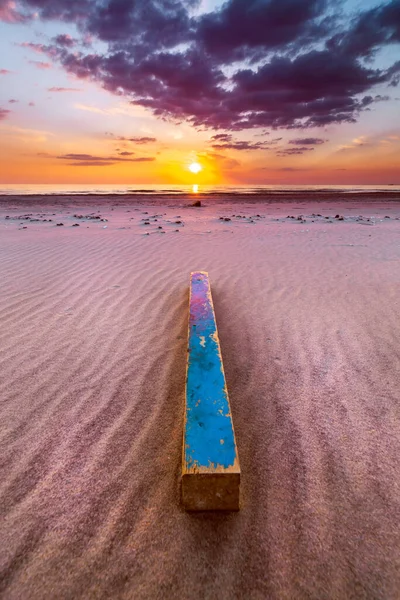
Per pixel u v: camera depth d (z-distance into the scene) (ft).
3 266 15.96
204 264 16.90
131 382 7.17
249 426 5.87
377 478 4.83
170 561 3.76
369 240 23.76
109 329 9.67
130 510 4.35
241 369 7.66
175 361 7.98
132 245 21.48
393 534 4.07
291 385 7.06
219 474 4.02
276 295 12.55
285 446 5.41
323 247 21.40
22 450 5.37
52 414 6.20
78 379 7.29
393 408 6.36
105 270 15.52
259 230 29.01
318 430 5.77
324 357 8.20
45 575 3.68
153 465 5.06
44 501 4.51
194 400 5.08
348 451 5.32
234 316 10.66
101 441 5.54
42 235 25.16
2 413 6.24
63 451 5.34
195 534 4.03
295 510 4.34
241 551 3.85
